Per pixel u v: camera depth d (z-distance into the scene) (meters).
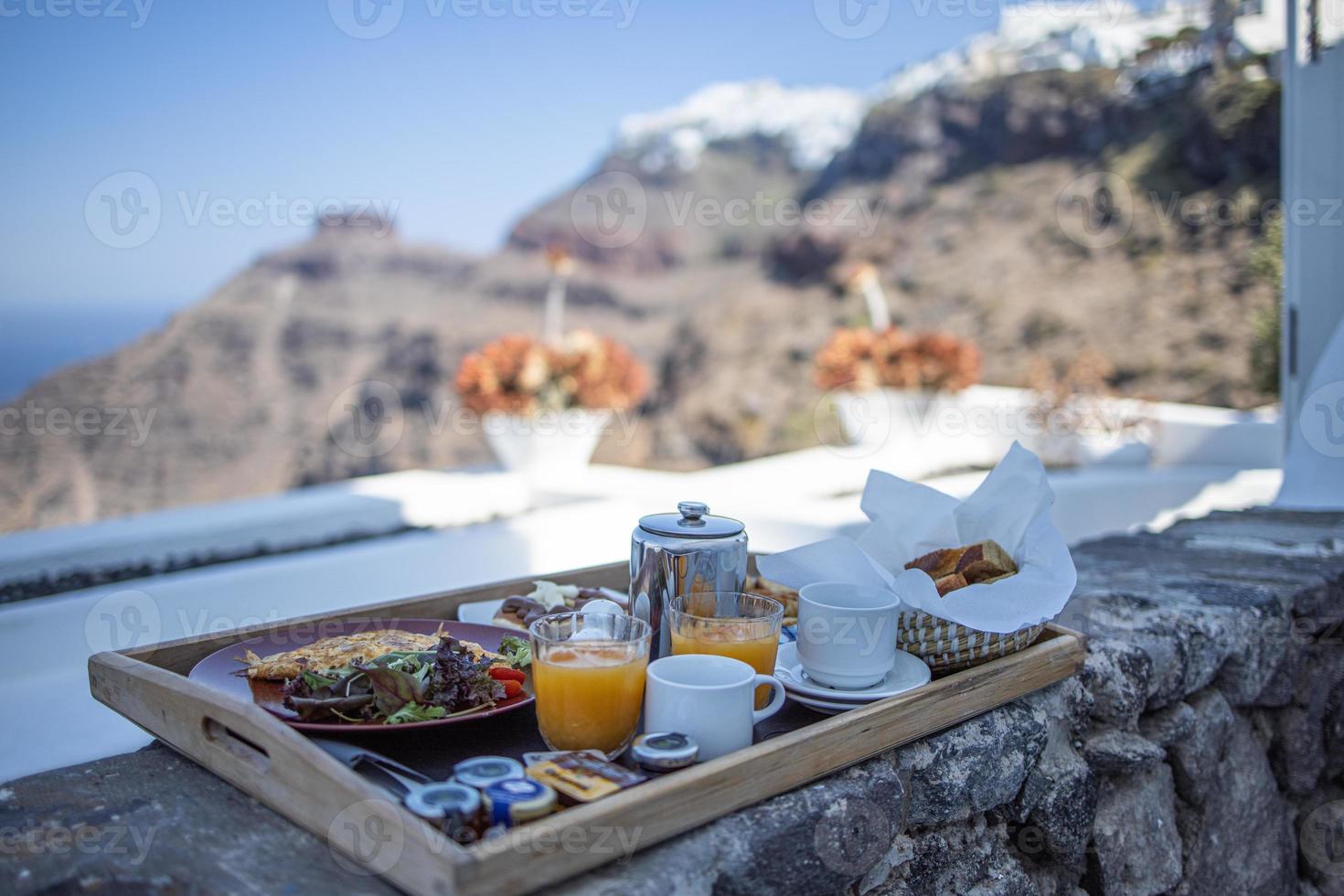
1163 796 1.12
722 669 0.76
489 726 0.82
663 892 0.61
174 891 0.60
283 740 0.66
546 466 3.92
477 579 2.61
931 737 0.84
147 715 0.80
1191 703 1.19
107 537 2.42
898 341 4.52
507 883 0.56
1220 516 1.88
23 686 1.82
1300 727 1.33
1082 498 3.30
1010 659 0.90
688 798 0.65
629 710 0.74
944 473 4.02
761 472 4.01
